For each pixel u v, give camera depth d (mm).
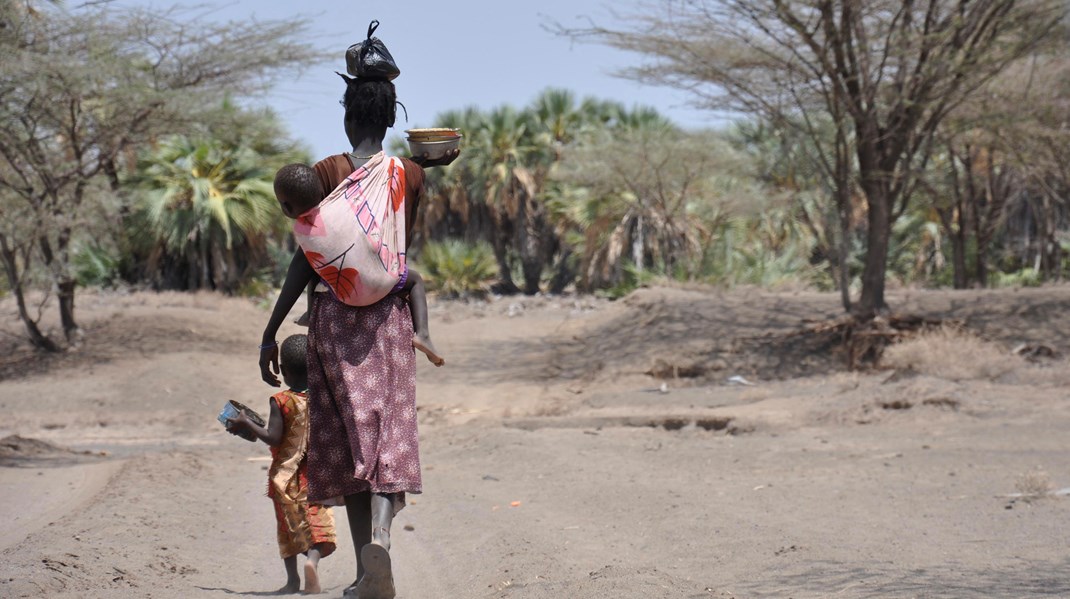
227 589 5383
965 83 22125
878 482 9375
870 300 22922
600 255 43625
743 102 23500
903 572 5164
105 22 23188
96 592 4773
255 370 25203
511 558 5941
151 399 22219
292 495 5336
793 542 6293
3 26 19859
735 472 10695
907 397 14930
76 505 8883
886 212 22969
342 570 6219
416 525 8008
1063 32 20359
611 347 26641
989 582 4832
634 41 22453
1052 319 22859
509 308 38406
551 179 48094
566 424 16625
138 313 30109
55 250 26516
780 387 19906
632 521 7711
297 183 3740
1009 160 28312
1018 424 12836
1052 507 7473
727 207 37625
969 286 37469
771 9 21031
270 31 26266
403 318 3941
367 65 4020
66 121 23797
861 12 20922
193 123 25750
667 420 15953
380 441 3789
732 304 28188
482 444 13977
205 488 10016
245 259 37844
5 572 5000
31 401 22250
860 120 22141
